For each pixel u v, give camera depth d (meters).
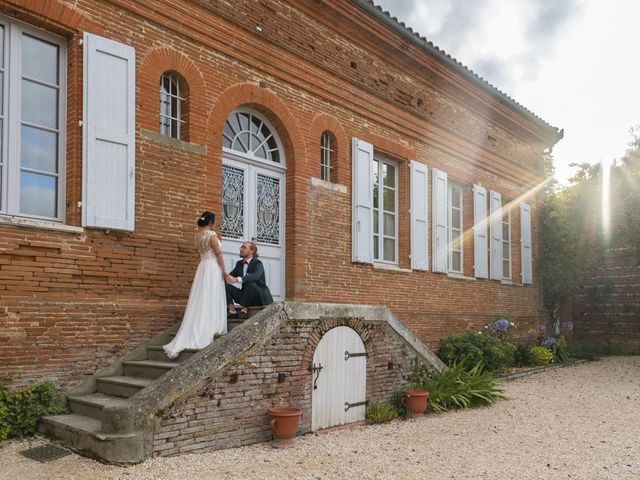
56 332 7.30
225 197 9.91
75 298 7.51
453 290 14.88
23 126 7.43
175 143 8.82
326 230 11.39
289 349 7.62
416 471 6.16
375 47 12.71
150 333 8.26
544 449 7.27
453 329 14.70
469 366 13.20
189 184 8.96
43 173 7.57
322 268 11.24
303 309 7.82
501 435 8.00
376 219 13.20
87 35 7.81
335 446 7.13
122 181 8.02
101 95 7.90
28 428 6.72
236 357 6.95
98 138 7.80
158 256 8.45
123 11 8.32
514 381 13.32
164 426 6.19
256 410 7.14
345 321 8.46
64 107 7.81
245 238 10.17
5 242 6.89
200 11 9.30
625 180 18.14
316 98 11.44
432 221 14.27
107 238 7.89
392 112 13.18
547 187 19.95
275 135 10.89
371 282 12.35
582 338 20.81
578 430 8.39
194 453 6.41
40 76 7.67
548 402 10.67
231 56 9.79
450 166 15.14
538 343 17.44
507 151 17.64
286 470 6.00
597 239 18.70
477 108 16.06
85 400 7.01
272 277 10.60
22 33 7.50
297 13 11.05
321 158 11.81
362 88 12.39
